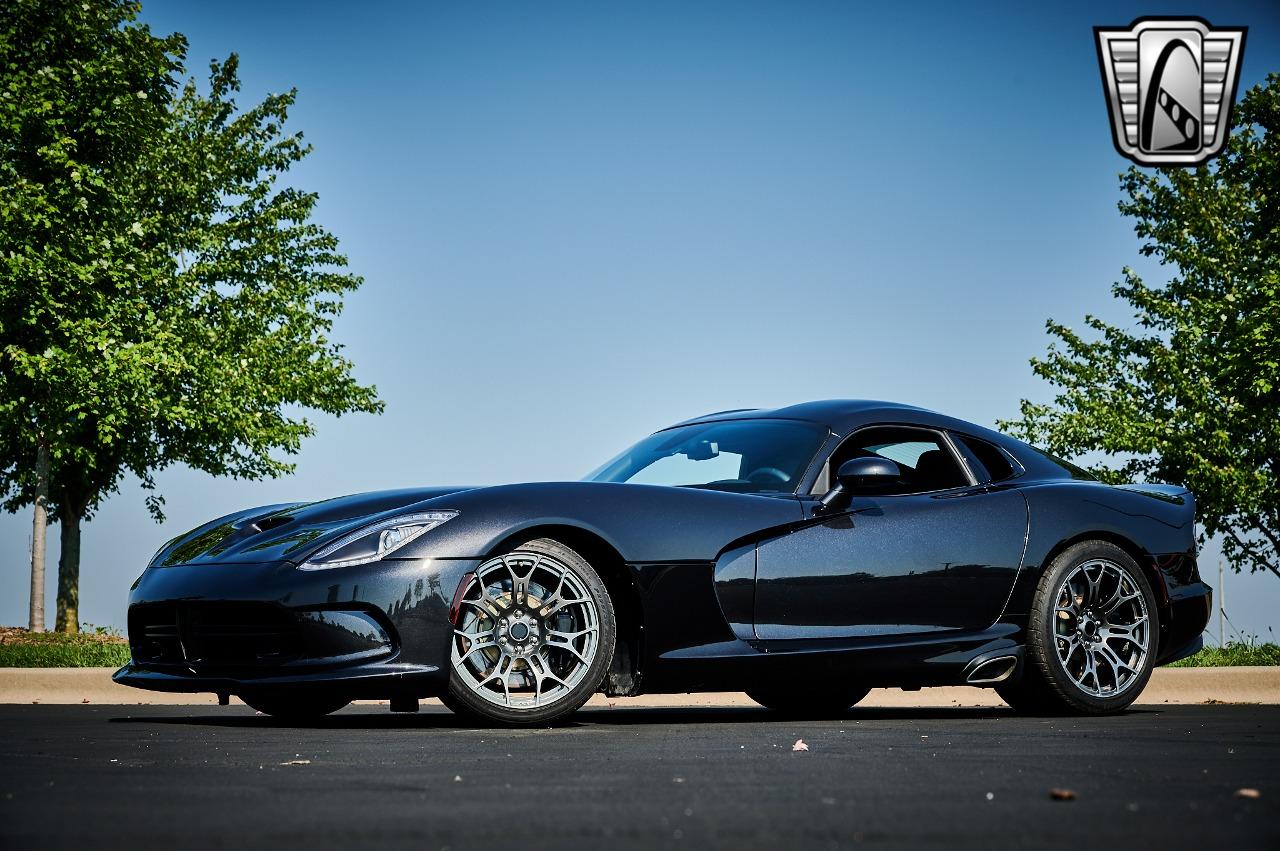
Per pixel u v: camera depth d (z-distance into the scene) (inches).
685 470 202.7
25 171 508.1
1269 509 681.0
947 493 200.8
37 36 523.5
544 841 72.3
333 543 165.2
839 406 207.2
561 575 169.3
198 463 652.1
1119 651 210.7
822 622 183.9
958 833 74.4
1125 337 722.2
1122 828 76.0
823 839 72.5
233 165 717.9
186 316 612.4
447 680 162.4
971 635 194.9
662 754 125.9
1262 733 157.9
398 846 70.7
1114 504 210.8
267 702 198.4
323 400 694.5
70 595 647.8
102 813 83.8
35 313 497.0
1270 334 624.7
